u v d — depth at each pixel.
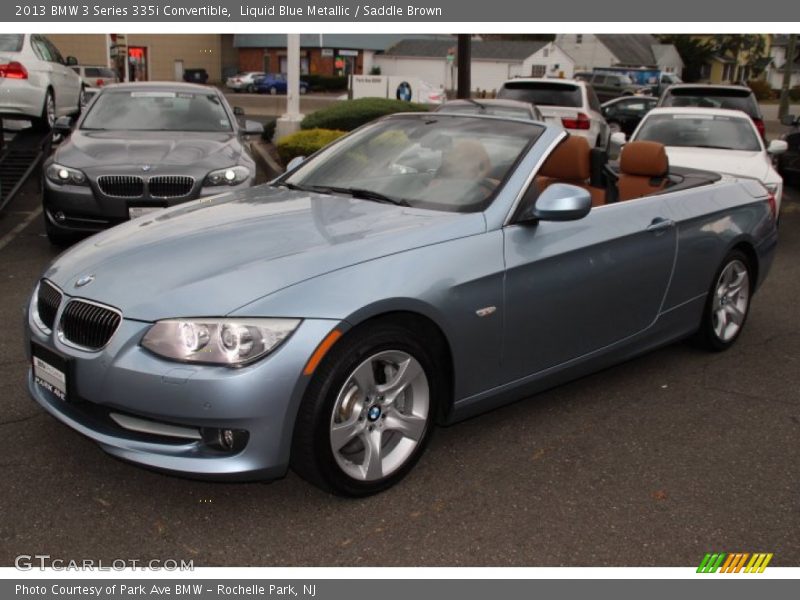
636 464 3.71
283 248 3.26
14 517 3.11
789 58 27.42
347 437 3.16
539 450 3.81
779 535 3.19
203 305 2.95
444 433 3.95
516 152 3.96
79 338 3.16
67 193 6.99
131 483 3.38
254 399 2.89
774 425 4.20
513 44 66.50
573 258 3.88
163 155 7.30
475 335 3.49
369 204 3.86
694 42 88.75
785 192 13.38
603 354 4.23
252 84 53.56
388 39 67.38
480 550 3.02
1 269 6.76
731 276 5.15
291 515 3.20
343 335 3.05
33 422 3.88
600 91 33.66
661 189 5.07
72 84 13.50
